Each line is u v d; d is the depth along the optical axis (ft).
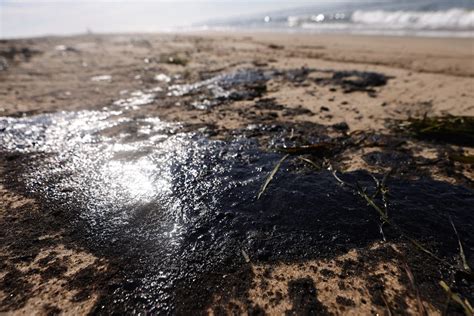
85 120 12.19
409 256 5.46
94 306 4.83
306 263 5.46
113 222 6.54
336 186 7.36
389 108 12.36
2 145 10.19
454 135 9.53
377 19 53.06
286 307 4.73
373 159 8.59
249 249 5.77
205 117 12.14
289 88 15.67
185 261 5.57
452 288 4.88
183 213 6.70
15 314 4.73
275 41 36.29
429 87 14.58
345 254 5.58
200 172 8.18
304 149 8.98
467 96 12.99
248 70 20.21
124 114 12.77
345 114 11.96
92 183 7.91
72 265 5.56
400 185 7.34
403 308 4.62
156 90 16.34
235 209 6.73
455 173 7.75
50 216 6.78
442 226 6.02
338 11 76.43
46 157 9.32
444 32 35.32
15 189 7.76
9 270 5.48
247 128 10.89
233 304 4.80
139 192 7.48
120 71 21.61
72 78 19.83
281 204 6.79
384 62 20.94
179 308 4.76
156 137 10.41
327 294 4.90
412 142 9.47
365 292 4.89
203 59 25.52
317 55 24.94
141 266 5.49
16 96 15.87
